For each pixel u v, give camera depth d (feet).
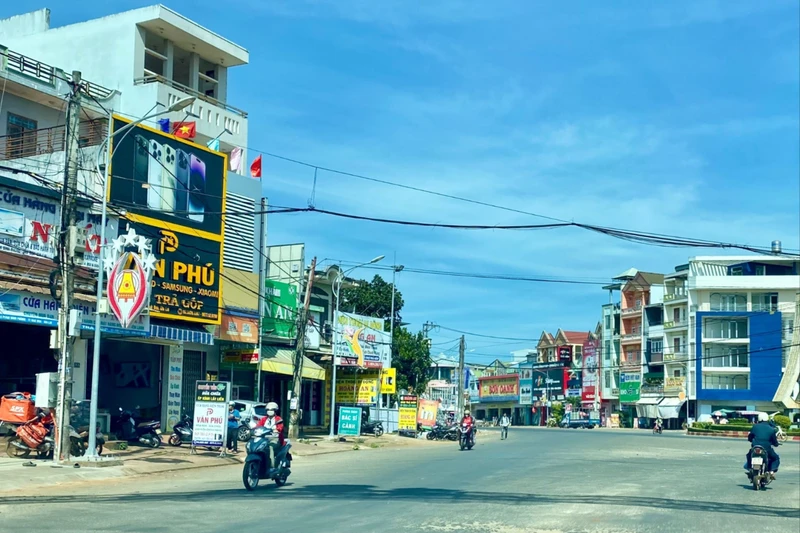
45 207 80.33
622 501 52.26
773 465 66.59
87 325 82.48
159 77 121.70
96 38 122.93
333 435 126.11
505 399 375.86
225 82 138.00
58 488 54.85
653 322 280.92
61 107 106.63
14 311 75.00
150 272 79.97
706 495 58.75
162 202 94.43
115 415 89.40
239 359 116.16
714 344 253.03
